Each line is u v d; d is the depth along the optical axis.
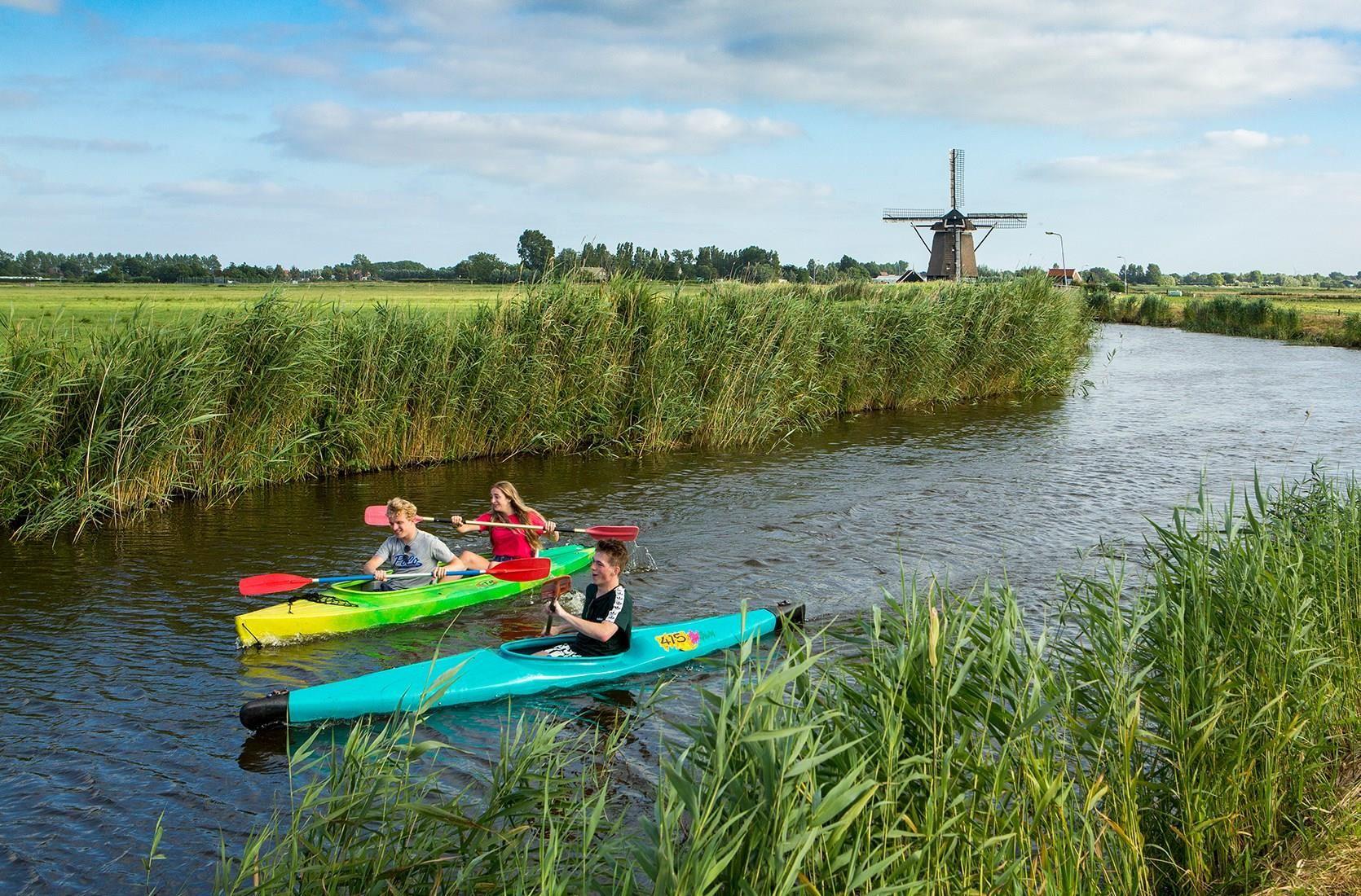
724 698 3.54
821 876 3.39
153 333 13.28
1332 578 6.67
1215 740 4.71
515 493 10.30
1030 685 4.37
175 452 13.47
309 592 9.02
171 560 10.84
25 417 11.76
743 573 10.48
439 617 9.21
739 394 19.73
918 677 4.17
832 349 22.58
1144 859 4.36
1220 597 5.88
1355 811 4.72
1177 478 15.74
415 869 3.73
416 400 16.72
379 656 8.21
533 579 9.56
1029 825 4.07
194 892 4.95
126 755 6.38
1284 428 21.16
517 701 7.27
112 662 7.93
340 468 15.85
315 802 4.06
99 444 12.48
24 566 10.59
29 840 5.39
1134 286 141.50
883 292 26.12
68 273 91.69
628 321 18.77
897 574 10.42
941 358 25.16
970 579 10.16
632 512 13.34
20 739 6.57
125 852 5.28
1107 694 4.83
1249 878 4.35
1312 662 5.41
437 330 16.95
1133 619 5.37
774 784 3.30
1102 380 32.00
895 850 3.54
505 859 3.73
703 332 19.62
